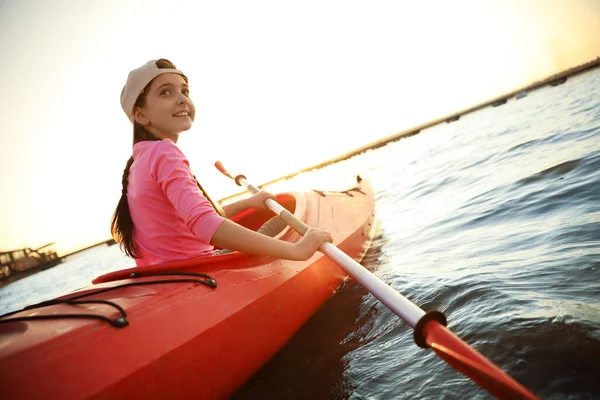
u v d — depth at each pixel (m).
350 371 1.38
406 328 1.61
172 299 1.18
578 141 4.83
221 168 2.64
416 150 16.52
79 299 1.16
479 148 8.31
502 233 2.47
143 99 1.40
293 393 1.33
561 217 2.38
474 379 0.77
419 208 4.35
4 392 0.71
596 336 1.12
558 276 1.59
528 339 1.21
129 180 1.38
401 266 2.42
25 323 0.96
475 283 1.77
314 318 1.82
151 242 1.36
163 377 0.96
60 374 0.80
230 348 1.19
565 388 0.98
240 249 1.22
